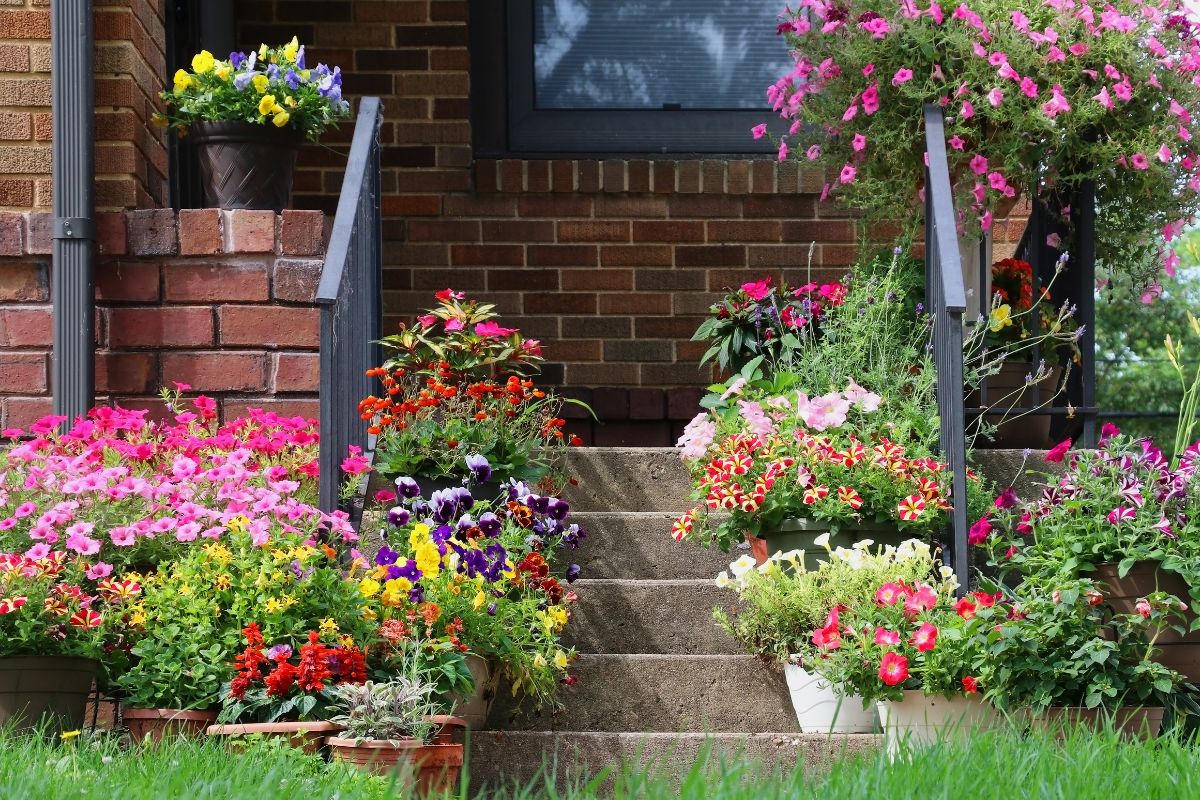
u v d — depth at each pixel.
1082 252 4.98
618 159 6.67
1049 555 3.75
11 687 3.38
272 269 4.71
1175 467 3.88
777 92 5.54
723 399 4.91
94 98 4.75
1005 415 5.01
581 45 6.84
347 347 4.30
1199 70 5.00
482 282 6.55
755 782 2.69
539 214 6.57
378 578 3.58
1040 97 4.93
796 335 5.30
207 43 6.18
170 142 5.94
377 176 5.00
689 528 4.32
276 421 4.39
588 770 3.42
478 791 3.44
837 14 5.24
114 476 3.73
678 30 6.87
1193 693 3.62
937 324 4.40
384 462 4.48
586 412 6.45
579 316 6.55
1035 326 5.12
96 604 3.62
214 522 3.79
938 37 5.05
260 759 2.83
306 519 3.78
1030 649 3.36
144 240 4.71
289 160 4.90
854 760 2.87
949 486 4.16
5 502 3.72
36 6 4.75
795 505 4.18
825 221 6.59
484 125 6.77
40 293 4.70
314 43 6.55
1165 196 5.13
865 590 3.75
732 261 6.59
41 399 4.69
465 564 3.72
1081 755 2.71
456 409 4.65
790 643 3.87
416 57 6.56
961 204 5.09
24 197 4.72
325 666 3.25
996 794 2.46
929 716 3.46
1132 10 5.00
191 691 3.32
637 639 4.31
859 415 4.66
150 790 2.47
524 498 4.18
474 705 3.62
